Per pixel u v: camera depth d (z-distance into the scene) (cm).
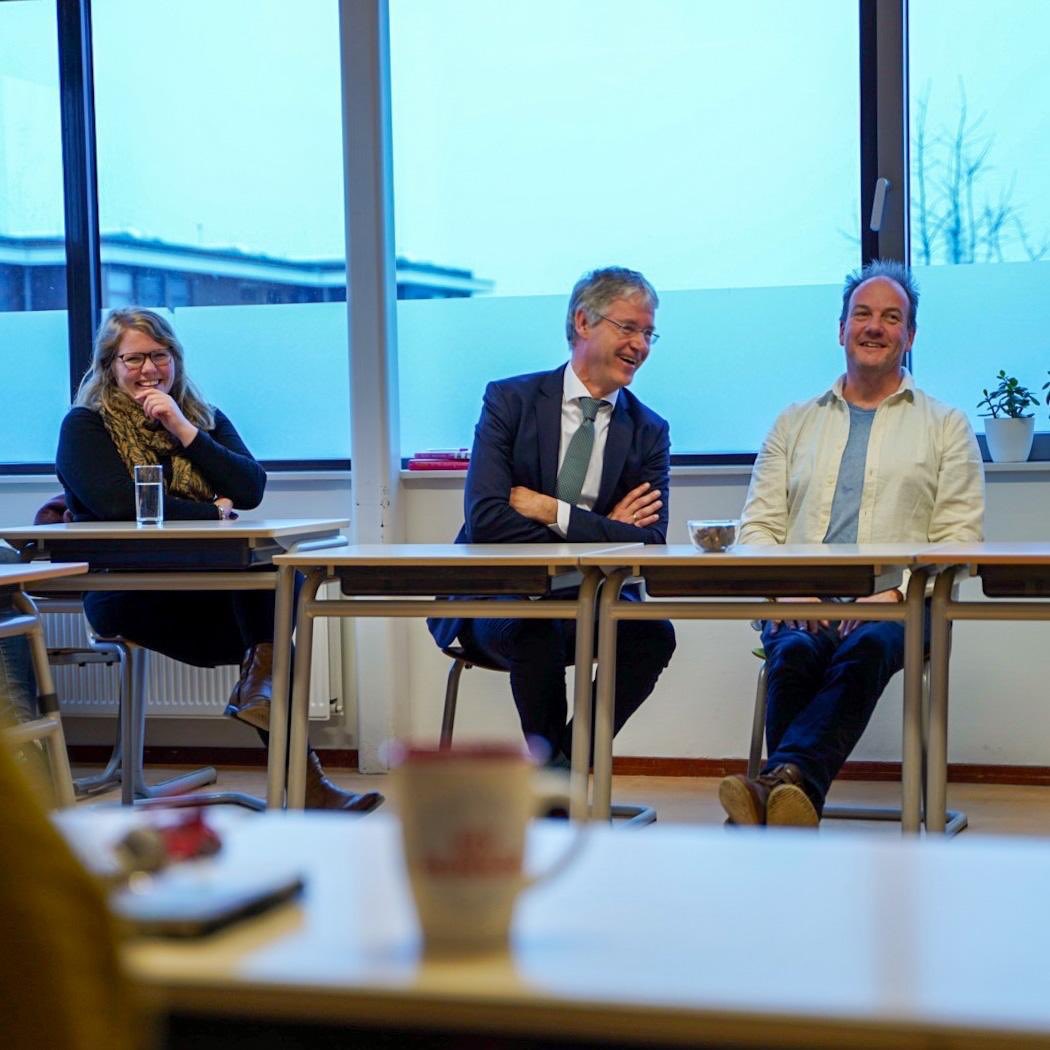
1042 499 401
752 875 67
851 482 342
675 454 430
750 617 259
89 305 470
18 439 477
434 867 57
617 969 53
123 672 370
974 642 406
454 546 299
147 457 374
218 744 455
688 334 431
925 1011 48
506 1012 51
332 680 438
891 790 398
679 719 423
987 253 413
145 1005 48
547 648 312
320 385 455
